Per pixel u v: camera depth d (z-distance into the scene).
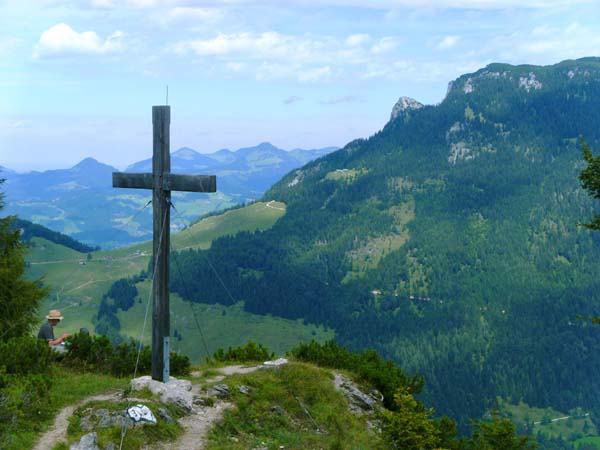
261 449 14.42
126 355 20.95
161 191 16.33
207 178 15.64
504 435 23.83
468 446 23.86
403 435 17.00
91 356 21.06
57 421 14.08
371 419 19.75
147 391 15.64
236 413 15.94
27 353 18.25
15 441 12.62
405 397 17.89
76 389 16.53
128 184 16.86
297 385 19.11
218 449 13.43
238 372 20.64
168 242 16.48
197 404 15.95
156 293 16.42
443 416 24.03
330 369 23.52
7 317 25.53
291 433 15.91
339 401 19.56
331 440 15.90
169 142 16.28
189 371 20.55
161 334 16.48
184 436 14.05
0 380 15.57
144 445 13.05
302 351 25.19
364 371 23.06
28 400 14.37
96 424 13.53
